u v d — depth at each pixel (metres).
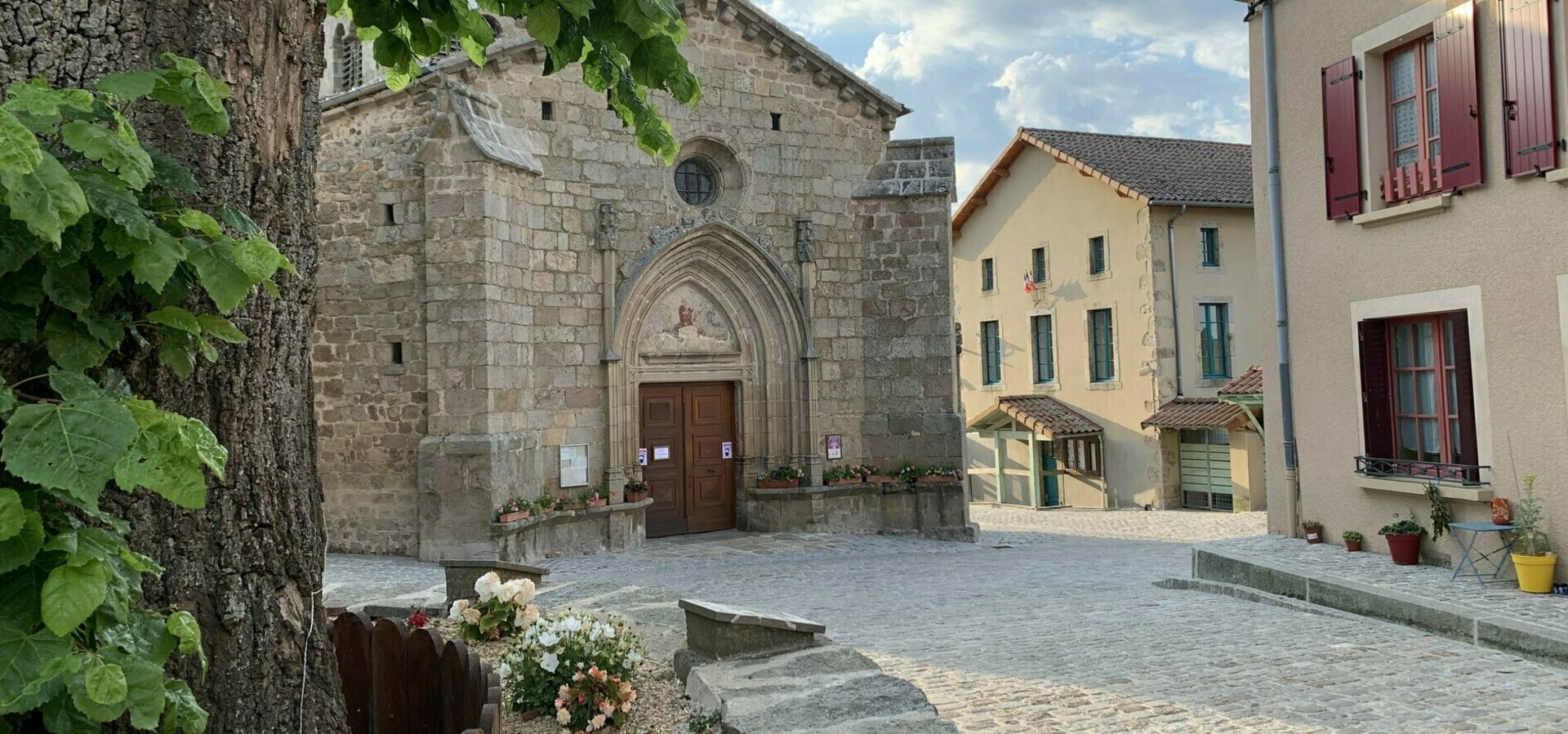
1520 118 9.63
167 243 2.59
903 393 19.25
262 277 2.72
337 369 15.59
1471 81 10.09
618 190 17.16
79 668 2.29
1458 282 10.42
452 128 15.02
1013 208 32.12
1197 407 26.41
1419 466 11.07
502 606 7.64
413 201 15.38
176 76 2.73
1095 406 29.11
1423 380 11.25
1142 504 27.69
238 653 3.31
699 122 17.80
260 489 3.42
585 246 16.86
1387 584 9.84
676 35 4.58
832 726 5.17
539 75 16.47
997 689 6.67
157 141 3.17
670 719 6.00
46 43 3.04
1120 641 8.43
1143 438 27.64
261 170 3.44
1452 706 6.17
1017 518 26.86
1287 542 12.58
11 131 2.15
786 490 18.41
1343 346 12.02
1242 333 28.31
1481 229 10.16
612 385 16.95
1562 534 9.41
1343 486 12.09
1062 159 29.64
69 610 2.26
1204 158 30.62
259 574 3.40
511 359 15.55
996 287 32.88
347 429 15.53
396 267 15.39
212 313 3.26
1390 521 11.40
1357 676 7.00
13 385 2.46
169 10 3.21
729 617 6.59
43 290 2.59
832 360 19.00
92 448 2.29
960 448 19.23
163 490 2.39
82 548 2.35
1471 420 10.35
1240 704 6.22
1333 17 11.98
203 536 3.25
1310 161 12.42
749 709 5.52
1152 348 27.30
